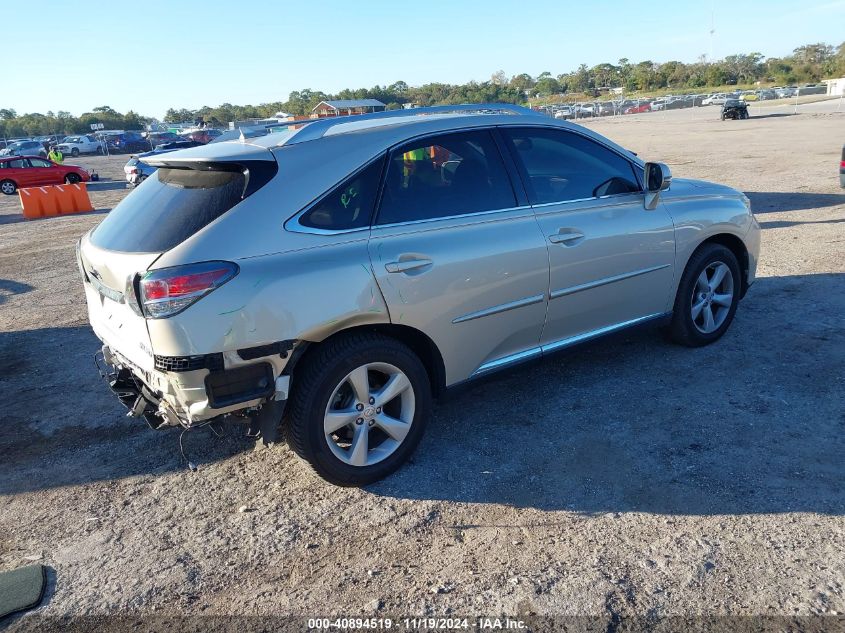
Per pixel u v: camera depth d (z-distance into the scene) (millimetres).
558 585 2754
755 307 5922
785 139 22375
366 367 3404
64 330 6824
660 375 4637
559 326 4164
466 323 3699
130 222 3357
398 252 3400
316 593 2826
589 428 3998
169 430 4398
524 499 3365
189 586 2930
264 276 3029
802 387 4297
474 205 3754
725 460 3553
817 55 105750
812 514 3072
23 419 4723
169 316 2879
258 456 3996
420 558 2996
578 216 4109
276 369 3125
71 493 3754
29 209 18266
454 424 4172
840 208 10031
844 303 5816
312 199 3252
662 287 4645
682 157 19297
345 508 3410
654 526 3080
